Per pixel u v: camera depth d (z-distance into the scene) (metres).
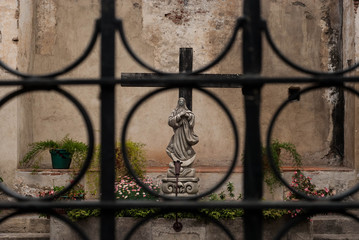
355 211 7.05
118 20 1.65
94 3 8.64
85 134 8.52
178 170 5.01
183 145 5.89
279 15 8.70
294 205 1.60
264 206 1.60
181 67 5.84
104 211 1.63
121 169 6.58
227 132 8.61
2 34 7.47
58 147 7.40
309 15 8.70
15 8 7.50
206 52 8.68
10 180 7.34
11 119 7.43
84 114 1.61
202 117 8.62
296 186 6.35
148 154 8.52
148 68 1.62
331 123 8.64
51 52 8.52
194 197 1.64
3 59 7.45
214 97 1.62
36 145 7.54
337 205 1.60
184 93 5.99
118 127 8.54
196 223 5.77
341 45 8.63
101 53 1.65
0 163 7.38
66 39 8.56
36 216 6.78
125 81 1.61
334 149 8.60
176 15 8.72
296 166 7.99
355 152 7.77
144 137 8.54
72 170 7.29
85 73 8.56
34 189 7.30
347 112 8.34
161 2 8.73
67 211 5.78
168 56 8.68
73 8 8.61
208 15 8.73
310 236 5.80
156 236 5.78
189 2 8.74
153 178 7.58
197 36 8.70
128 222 5.77
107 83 1.61
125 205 1.62
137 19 8.70
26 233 6.63
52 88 1.62
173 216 5.72
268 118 8.59
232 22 8.73
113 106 1.65
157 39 8.69
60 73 1.62
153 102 8.61
